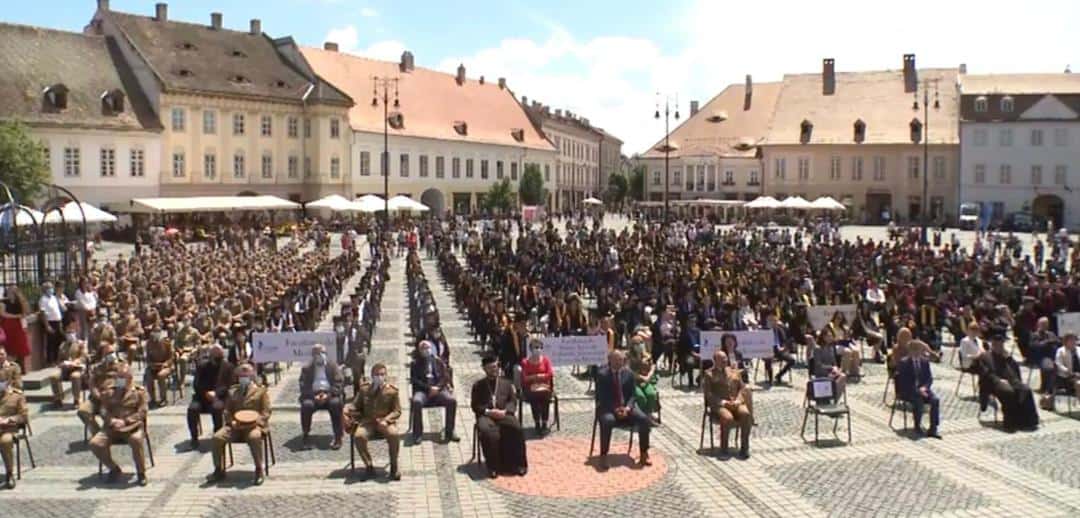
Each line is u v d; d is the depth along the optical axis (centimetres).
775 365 2361
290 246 5291
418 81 9838
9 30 6738
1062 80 8988
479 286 3005
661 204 9912
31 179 5462
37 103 6531
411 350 2584
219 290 2934
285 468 1492
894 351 1962
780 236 5809
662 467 1493
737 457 1548
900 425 1759
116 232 6425
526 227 6216
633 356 1788
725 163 10288
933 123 9369
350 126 8369
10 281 2755
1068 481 1412
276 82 8056
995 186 8850
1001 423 1769
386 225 6606
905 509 1289
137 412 1440
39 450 1596
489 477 1441
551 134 11900
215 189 7525
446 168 9475
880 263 3875
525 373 1719
